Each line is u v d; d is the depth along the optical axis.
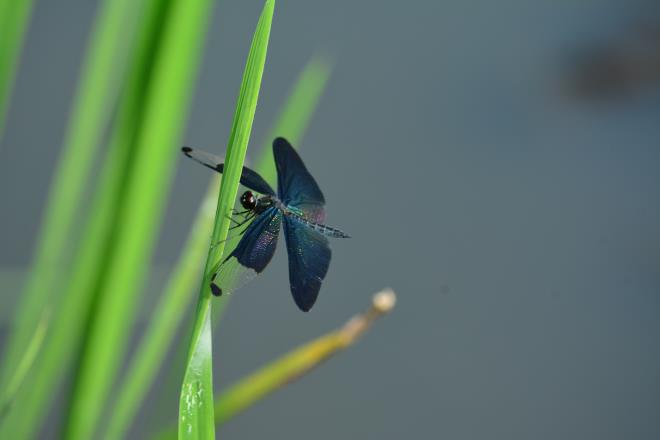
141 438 1.31
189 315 1.17
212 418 1.04
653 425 1.37
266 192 1.11
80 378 1.10
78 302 1.10
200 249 1.11
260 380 1.12
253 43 1.03
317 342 1.12
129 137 1.09
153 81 1.09
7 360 1.11
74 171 1.11
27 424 1.11
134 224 1.10
